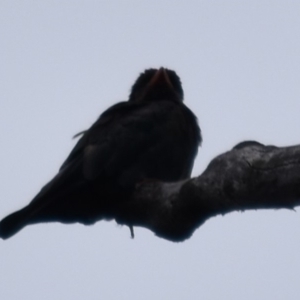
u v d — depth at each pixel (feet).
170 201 29.55
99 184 36.06
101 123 39.29
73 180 35.47
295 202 24.72
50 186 34.30
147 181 34.96
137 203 32.83
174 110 41.16
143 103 41.34
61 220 35.09
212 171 26.86
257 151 25.53
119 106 40.70
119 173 36.96
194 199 27.89
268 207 25.70
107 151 37.58
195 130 42.73
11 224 32.45
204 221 28.86
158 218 30.66
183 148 40.75
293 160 24.25
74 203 35.40
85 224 35.76
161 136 39.55
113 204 35.06
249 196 25.61
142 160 38.45
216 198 26.84
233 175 25.85
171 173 39.99
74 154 38.27
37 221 34.65
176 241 30.53
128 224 34.45
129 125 39.09
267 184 24.81
